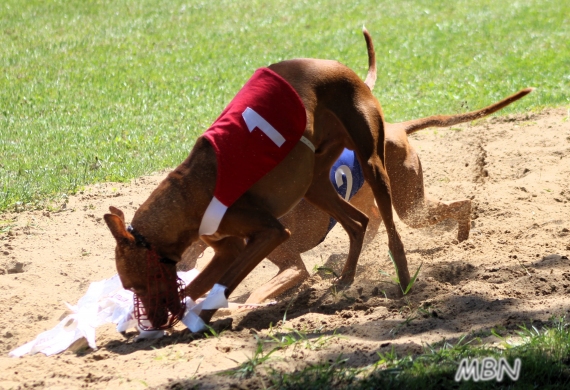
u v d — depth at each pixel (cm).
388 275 825
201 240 859
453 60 2191
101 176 1254
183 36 2536
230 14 2872
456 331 649
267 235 716
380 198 814
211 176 709
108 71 2080
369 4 3058
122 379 594
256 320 748
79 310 740
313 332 683
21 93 1833
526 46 2322
